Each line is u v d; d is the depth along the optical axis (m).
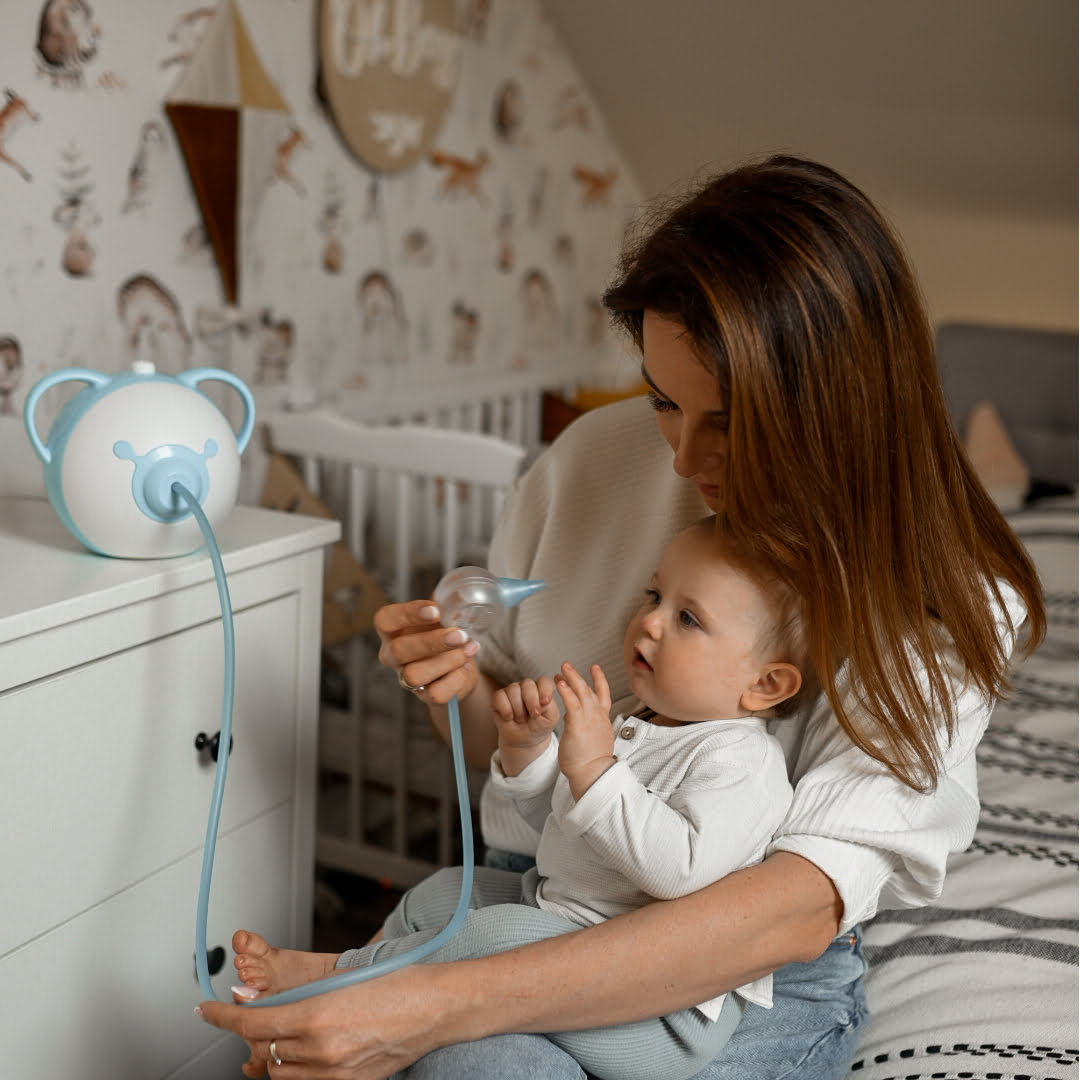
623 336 1.04
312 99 2.17
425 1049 0.86
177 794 1.17
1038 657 1.82
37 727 1.01
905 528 0.87
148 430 1.07
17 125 1.63
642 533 1.14
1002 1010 1.05
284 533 1.25
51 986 1.06
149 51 1.82
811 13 2.45
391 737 2.04
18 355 1.68
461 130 2.60
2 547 1.15
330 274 2.27
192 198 1.93
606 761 0.90
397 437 1.94
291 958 0.98
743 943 0.86
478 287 2.74
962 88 2.49
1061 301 2.95
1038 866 1.27
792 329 0.82
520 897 1.05
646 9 2.64
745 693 0.95
